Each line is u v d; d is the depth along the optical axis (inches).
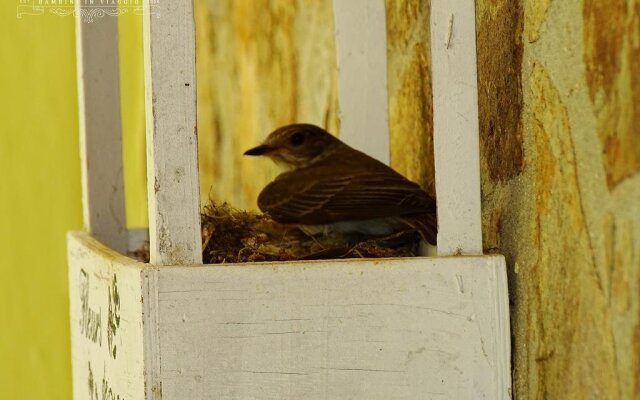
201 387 149.2
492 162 172.9
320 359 151.8
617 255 124.3
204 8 377.1
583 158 133.3
